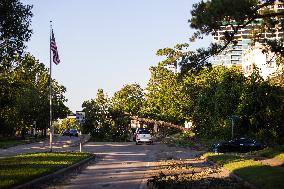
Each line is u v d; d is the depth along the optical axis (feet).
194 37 49.19
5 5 60.95
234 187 52.80
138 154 126.52
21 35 63.87
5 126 228.63
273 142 131.44
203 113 197.26
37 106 251.19
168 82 278.46
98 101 234.99
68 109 348.18
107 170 78.38
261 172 61.41
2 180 51.98
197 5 48.32
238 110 140.56
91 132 233.55
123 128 235.20
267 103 135.33
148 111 298.97
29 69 249.14
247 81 151.53
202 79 225.56
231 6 44.27
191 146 169.48
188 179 61.26
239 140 125.70
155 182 56.70
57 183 59.16
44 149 153.69
